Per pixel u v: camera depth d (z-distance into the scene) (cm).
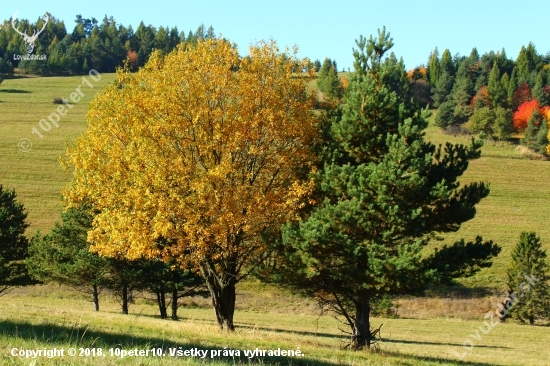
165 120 2139
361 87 2225
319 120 2361
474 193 2158
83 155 2214
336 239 1958
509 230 7225
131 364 1086
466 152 2220
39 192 7200
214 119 2189
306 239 1972
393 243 2084
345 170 2045
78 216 4072
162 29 14888
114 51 13312
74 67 12900
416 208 2050
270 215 2164
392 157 2031
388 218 1948
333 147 2206
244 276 2388
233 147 2161
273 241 2141
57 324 1639
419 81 15288
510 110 11500
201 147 2152
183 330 1994
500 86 12975
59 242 4234
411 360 1936
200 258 2162
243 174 2258
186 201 2031
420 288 2097
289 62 2403
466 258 2077
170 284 4019
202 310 4953
